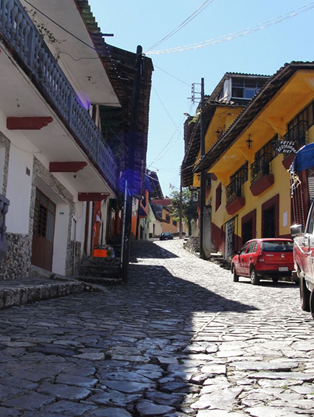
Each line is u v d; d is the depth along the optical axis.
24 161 11.75
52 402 3.30
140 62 16.72
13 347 4.95
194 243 34.50
